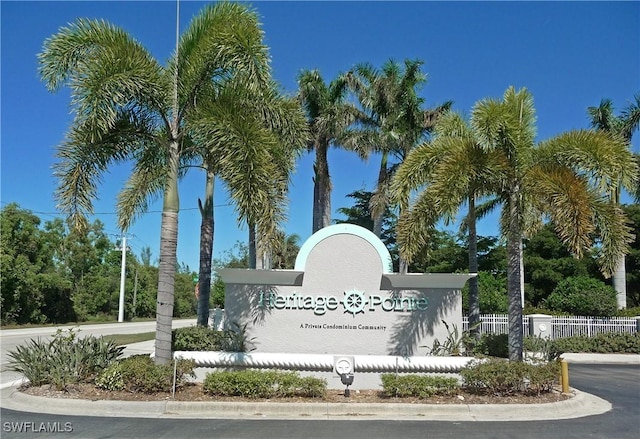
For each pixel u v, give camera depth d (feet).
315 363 41.24
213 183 61.87
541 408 34.94
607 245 40.04
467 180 40.32
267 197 36.45
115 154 40.70
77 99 34.45
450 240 135.85
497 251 127.54
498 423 31.96
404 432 29.45
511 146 40.16
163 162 46.14
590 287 89.76
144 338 103.65
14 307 147.54
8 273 143.74
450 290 47.16
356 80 94.12
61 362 38.93
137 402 34.45
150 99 38.81
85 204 38.63
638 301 114.93
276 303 47.32
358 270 47.52
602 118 102.73
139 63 37.47
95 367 39.70
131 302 233.14
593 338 79.36
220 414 33.76
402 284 47.24
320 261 47.70
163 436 28.09
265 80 37.09
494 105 39.55
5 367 55.36
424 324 46.78
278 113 39.17
